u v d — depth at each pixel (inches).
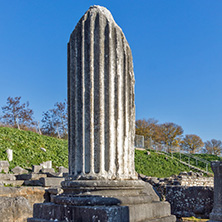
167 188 474.0
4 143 835.4
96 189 155.1
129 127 174.9
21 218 253.9
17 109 1632.6
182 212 449.4
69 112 176.6
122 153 167.9
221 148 2401.6
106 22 175.2
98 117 164.2
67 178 167.5
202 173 1145.4
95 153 162.2
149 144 1510.8
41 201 374.9
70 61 179.6
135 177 174.6
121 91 173.2
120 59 175.3
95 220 135.9
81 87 169.5
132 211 144.1
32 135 992.9
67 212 147.1
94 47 171.2
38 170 710.5
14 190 352.8
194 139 2396.7
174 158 1338.6
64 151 955.3
